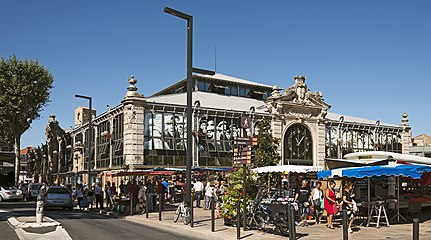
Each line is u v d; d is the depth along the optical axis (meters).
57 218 21.05
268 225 16.09
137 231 16.08
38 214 15.81
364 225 17.66
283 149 41.12
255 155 34.94
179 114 37.56
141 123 35.50
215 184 31.16
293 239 11.11
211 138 38.44
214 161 38.12
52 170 60.09
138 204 24.83
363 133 47.78
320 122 43.88
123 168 35.16
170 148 36.62
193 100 41.22
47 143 61.75
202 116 38.31
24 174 81.88
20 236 13.62
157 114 36.62
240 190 17.12
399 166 16.77
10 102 46.38
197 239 14.28
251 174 17.72
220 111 38.91
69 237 13.77
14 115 47.03
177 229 16.84
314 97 43.34
